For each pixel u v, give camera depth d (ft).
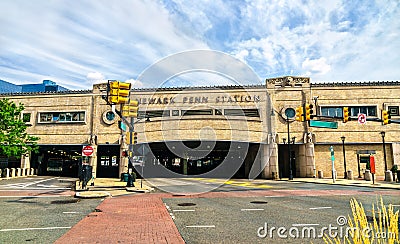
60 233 22.20
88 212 31.99
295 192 52.90
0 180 86.02
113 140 101.96
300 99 100.12
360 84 98.78
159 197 46.29
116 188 60.90
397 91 97.09
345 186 66.08
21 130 97.81
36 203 39.40
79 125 104.27
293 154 108.58
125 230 23.13
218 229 23.35
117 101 43.09
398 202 38.50
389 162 95.04
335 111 98.78
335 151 97.71
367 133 96.68
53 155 124.47
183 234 21.74
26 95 107.86
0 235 21.58
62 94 106.93
